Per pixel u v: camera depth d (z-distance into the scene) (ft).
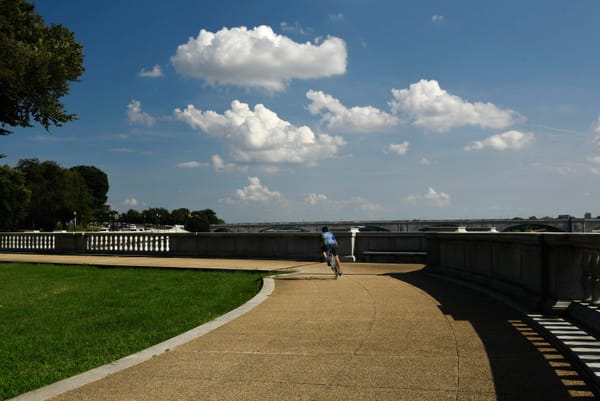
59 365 23.52
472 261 50.39
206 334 28.66
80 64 70.03
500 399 17.10
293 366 21.77
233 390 18.80
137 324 33.60
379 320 31.48
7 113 64.95
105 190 576.61
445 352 23.34
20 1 62.59
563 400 16.84
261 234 91.20
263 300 40.78
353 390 18.44
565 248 30.76
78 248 111.86
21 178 320.50
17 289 52.70
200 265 76.18
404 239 83.30
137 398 18.13
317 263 79.71
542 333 26.61
